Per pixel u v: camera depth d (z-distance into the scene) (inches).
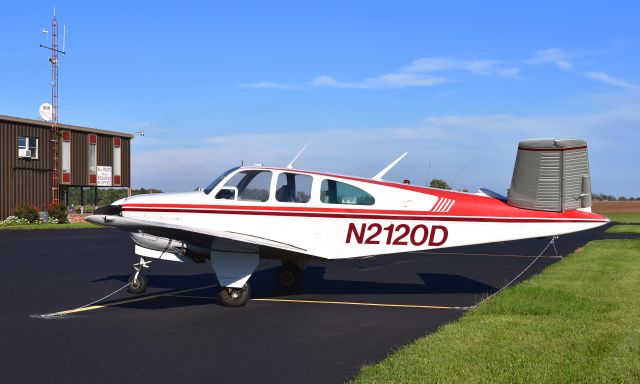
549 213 333.1
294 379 195.5
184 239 329.1
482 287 422.9
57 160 1453.0
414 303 349.7
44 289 395.9
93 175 1569.9
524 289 362.0
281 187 358.9
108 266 534.0
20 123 1352.1
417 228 350.0
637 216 2459.4
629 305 305.4
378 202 353.1
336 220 353.4
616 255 601.6
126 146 1683.1
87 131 1541.6
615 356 207.6
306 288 415.8
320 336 259.9
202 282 437.4
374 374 190.4
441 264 596.1
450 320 296.4
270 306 338.0
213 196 360.2
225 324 285.9
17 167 1347.2
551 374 187.2
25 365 211.6
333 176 359.9
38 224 1267.2
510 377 184.1
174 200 362.0
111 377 197.5
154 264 554.9
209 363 215.2
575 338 234.1
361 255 354.6
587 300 320.5
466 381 180.7
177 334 263.7
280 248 328.8
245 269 333.4
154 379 195.6
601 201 3754.9
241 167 368.2
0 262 560.7
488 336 239.0
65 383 190.9
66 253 653.9
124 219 315.6
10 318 298.0
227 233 332.2
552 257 680.4
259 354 228.1
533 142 311.9
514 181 330.3
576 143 308.3
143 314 311.1
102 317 301.9
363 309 328.5
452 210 347.9
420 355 211.2
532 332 245.4
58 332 266.2
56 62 1476.4
